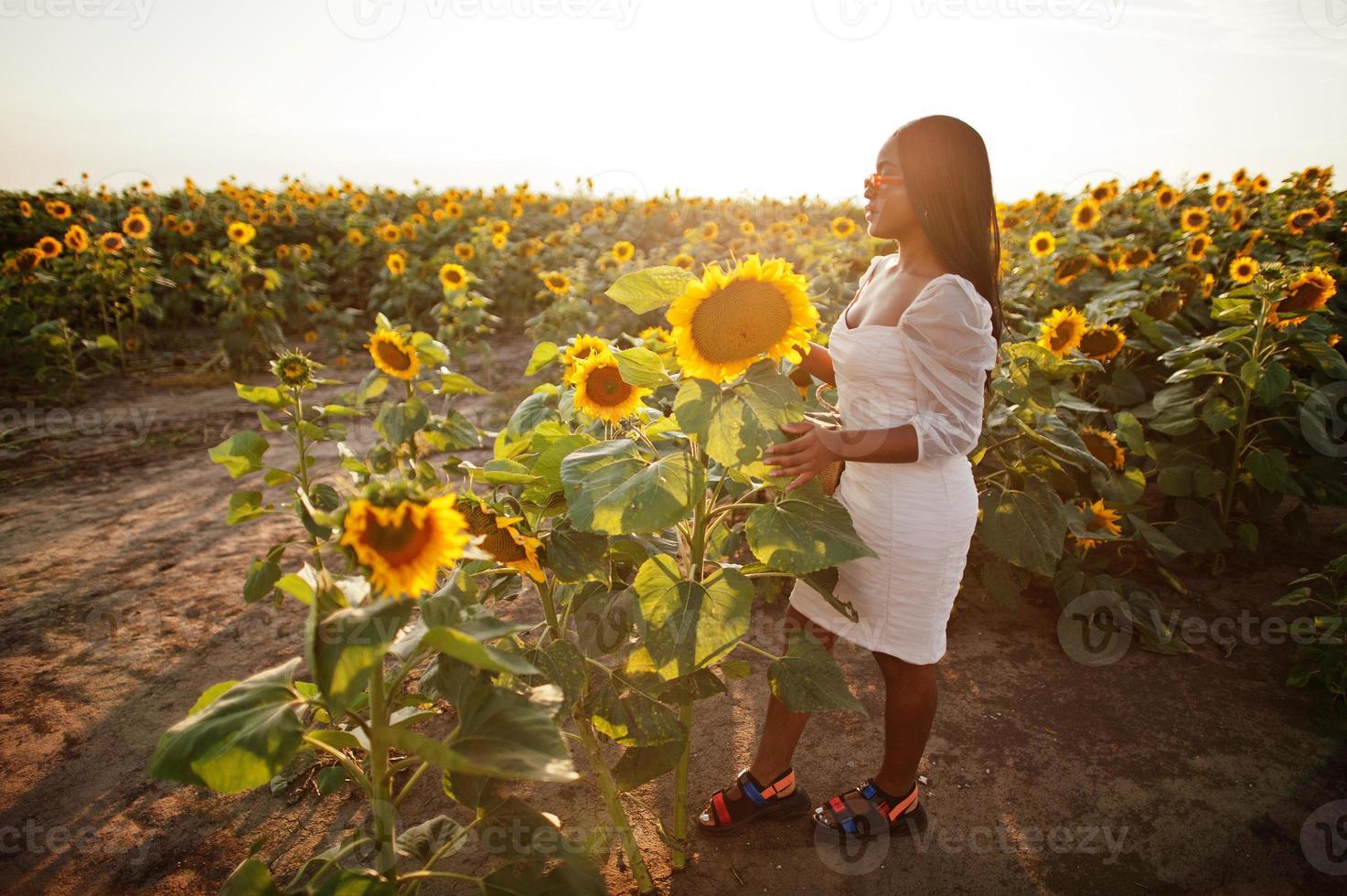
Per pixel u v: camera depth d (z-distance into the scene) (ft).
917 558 6.35
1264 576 12.13
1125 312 14.01
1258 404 12.39
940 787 8.05
